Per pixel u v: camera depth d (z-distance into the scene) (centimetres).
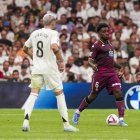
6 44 6925
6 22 7344
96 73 3609
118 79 3594
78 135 2875
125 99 5597
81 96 5625
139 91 5606
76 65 6469
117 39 7162
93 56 3572
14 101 5547
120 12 7756
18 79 6044
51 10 7625
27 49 3152
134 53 6969
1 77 6119
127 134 2980
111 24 7475
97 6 7744
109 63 3581
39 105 5506
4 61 6266
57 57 3017
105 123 3738
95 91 3622
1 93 5531
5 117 4256
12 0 7731
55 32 3059
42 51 3056
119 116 3566
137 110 5306
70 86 5622
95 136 2833
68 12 7625
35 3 7612
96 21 7406
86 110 5256
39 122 3784
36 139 2659
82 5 7700
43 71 3050
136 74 6303
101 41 3578
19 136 2798
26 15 7481
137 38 7306
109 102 5631
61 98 3073
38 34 3069
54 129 3225
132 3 7944
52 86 3069
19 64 6394
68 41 6994
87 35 7175
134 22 7869
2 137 2747
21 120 3947
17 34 7131
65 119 3069
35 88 3078
